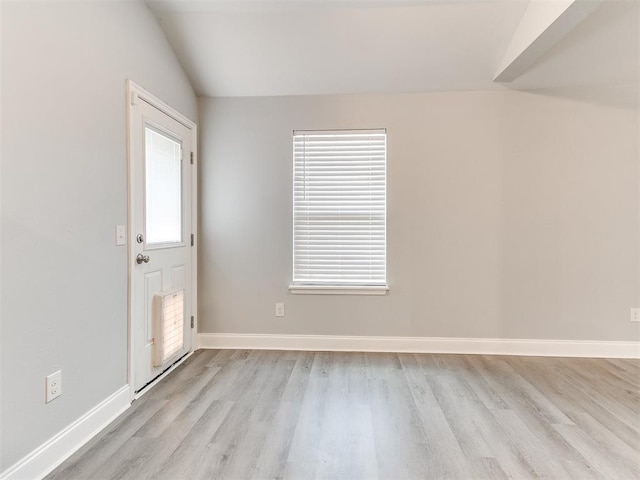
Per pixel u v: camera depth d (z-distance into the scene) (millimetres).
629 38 2336
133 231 2100
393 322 2971
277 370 2553
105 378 1862
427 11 2344
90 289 1757
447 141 2896
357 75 2789
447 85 2838
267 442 1677
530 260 2879
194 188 2932
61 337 1573
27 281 1403
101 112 1832
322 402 2072
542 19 2115
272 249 3025
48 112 1502
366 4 2320
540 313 2885
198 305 3029
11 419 1335
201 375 2461
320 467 1504
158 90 2395
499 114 2861
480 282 2916
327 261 3016
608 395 2166
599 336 2844
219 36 2535
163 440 1692
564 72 2664
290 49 2619
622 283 2820
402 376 2451
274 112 2990
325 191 2998
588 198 2822
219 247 3031
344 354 2896
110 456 1574
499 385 2307
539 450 1621
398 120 2916
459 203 2908
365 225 2990
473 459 1558
